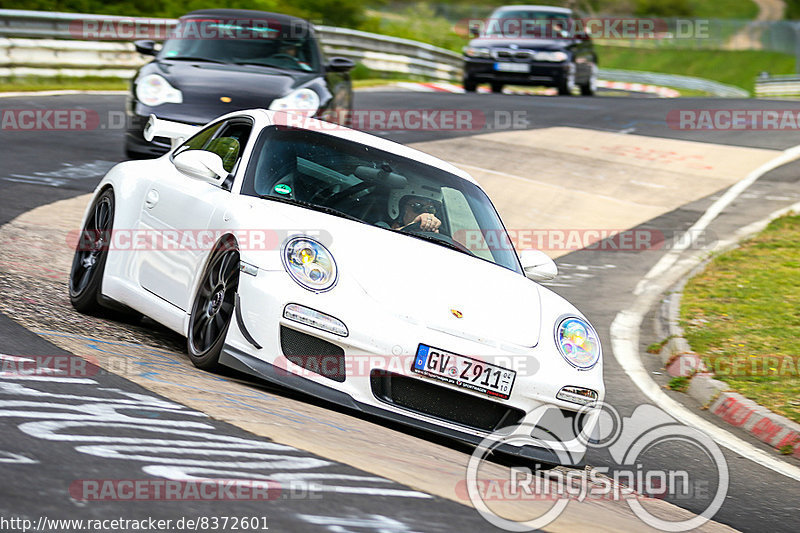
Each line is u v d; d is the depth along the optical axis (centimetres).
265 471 958
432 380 1341
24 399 1084
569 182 4244
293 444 1086
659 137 5325
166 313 1608
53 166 3369
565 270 3158
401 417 1330
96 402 1120
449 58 9288
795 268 3195
